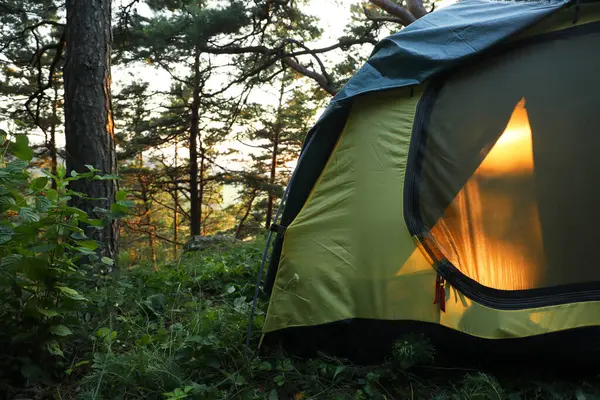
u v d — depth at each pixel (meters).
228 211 24.31
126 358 2.54
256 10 11.83
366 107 3.00
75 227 2.47
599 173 2.51
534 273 2.57
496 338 2.52
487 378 2.45
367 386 2.50
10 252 2.39
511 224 2.62
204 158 18.97
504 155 2.67
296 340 2.90
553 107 2.61
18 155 2.36
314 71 14.36
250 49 13.26
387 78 2.95
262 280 4.19
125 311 3.40
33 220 2.18
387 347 2.75
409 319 2.69
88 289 3.39
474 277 2.63
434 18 3.18
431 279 2.69
